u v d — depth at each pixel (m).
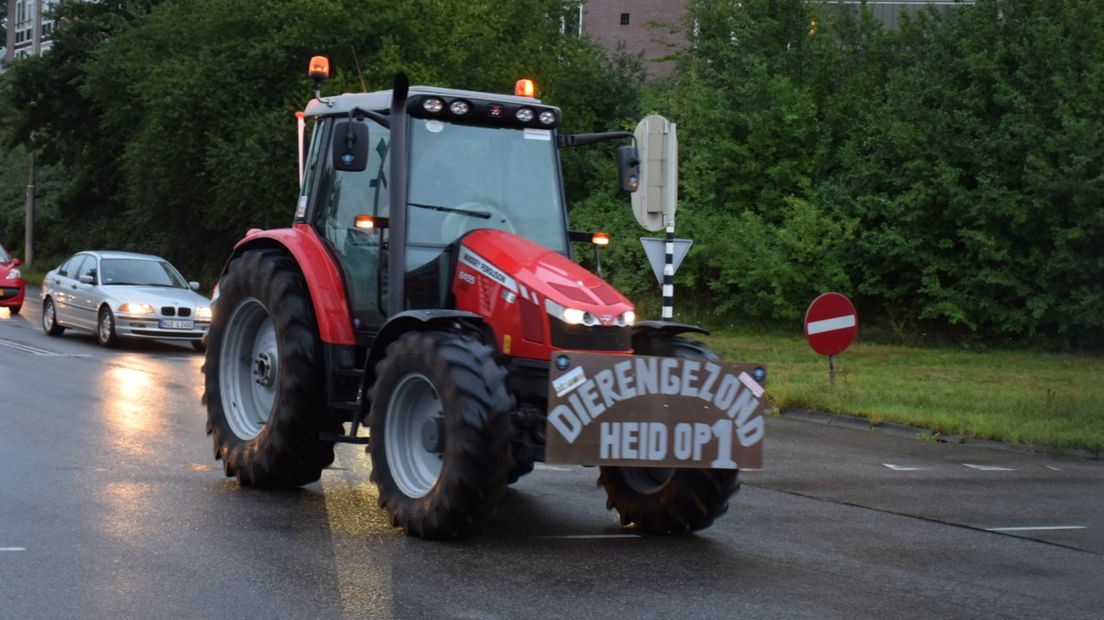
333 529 7.79
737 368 7.84
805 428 14.59
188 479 9.39
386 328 8.09
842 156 29.33
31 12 90.56
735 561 7.33
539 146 8.95
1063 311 25.53
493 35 37.22
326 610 5.88
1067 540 8.38
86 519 7.76
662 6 51.06
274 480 9.09
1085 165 25.41
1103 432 13.61
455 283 8.39
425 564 6.93
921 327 28.53
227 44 37.22
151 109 39.66
